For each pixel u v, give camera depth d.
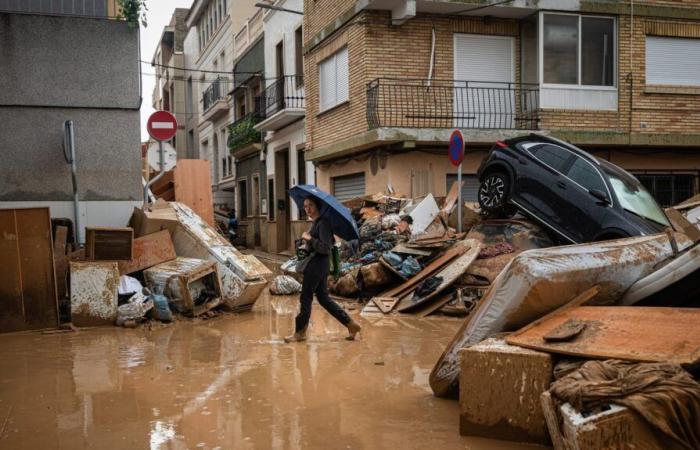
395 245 12.26
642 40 17.44
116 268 8.84
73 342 7.72
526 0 16.33
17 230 8.46
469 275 10.20
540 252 5.02
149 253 9.76
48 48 10.57
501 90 17.05
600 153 17.69
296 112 21.50
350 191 18.72
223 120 35.25
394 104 16.16
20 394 5.45
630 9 17.20
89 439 4.34
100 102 10.81
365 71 16.17
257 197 28.97
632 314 4.39
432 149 16.38
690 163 18.33
